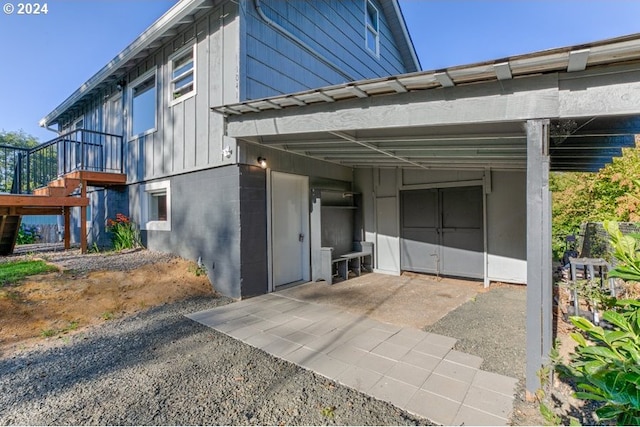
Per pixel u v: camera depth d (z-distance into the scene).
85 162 8.52
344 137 3.86
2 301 4.05
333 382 2.67
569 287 3.82
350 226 7.62
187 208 6.04
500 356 3.12
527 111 2.45
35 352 3.23
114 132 8.52
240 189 5.06
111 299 4.61
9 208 7.47
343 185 7.51
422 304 4.93
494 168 5.88
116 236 7.77
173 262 5.95
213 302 4.95
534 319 2.41
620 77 2.18
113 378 2.73
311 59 6.87
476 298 5.25
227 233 5.24
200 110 5.70
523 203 5.87
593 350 1.44
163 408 2.32
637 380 1.17
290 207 6.26
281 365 2.97
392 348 3.33
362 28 9.04
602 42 1.95
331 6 7.65
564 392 2.39
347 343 3.46
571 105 2.31
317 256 6.45
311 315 4.40
